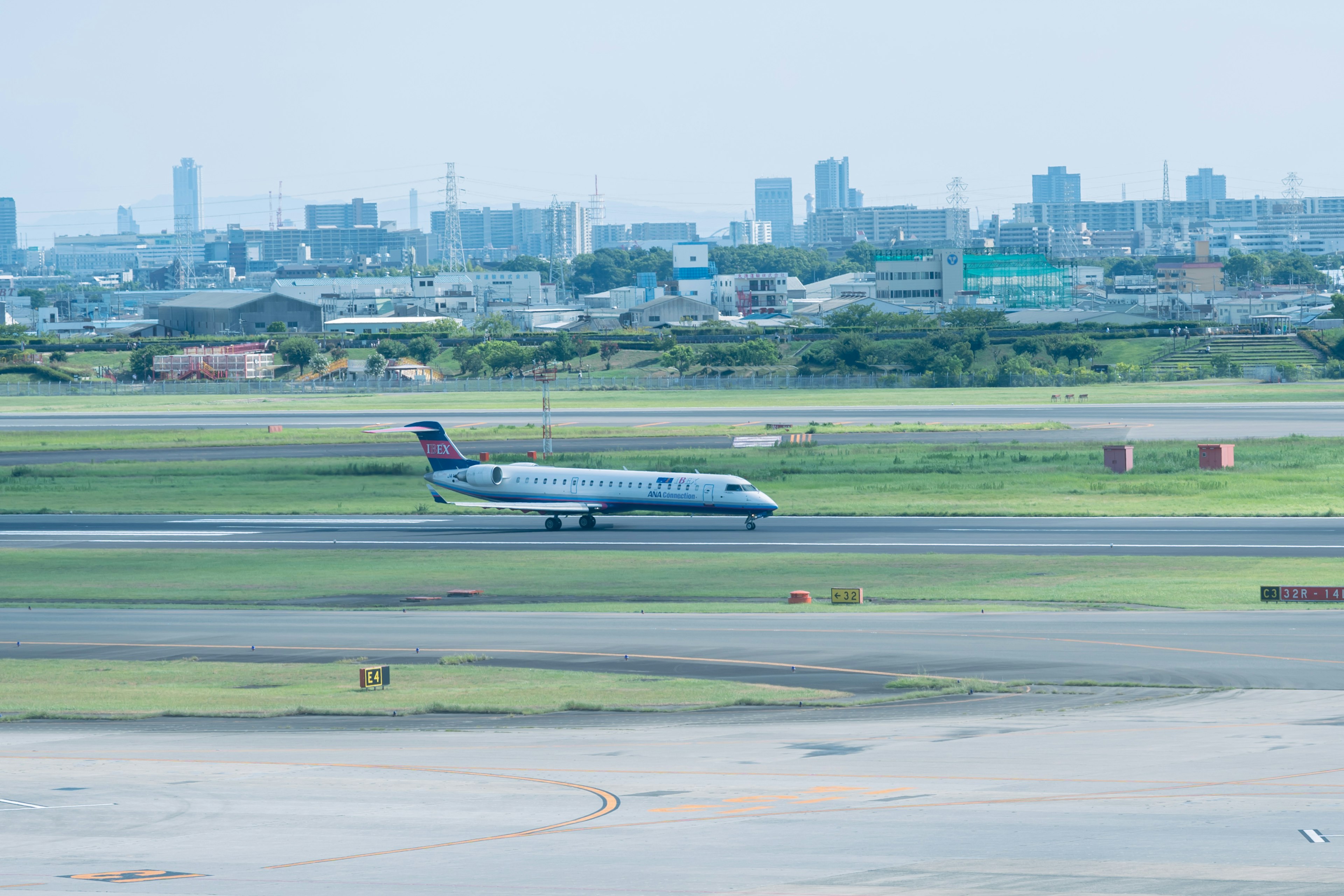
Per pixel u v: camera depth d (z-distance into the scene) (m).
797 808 125.81
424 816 125.62
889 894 98.69
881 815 122.44
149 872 108.62
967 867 104.94
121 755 159.50
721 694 196.12
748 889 100.81
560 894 100.31
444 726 176.25
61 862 112.25
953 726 167.50
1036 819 119.56
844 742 158.62
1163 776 135.38
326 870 107.94
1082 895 97.12
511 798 132.38
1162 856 106.62
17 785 142.88
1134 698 184.38
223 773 147.75
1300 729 159.38
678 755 152.62
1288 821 116.88
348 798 133.62
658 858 109.62
